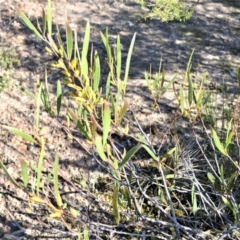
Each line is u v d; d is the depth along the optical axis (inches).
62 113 120.5
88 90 53.1
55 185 47.8
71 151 110.2
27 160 107.3
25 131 115.5
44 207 97.1
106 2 175.5
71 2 175.0
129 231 91.2
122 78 133.6
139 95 127.3
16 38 152.5
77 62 53.4
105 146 55.0
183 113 62.2
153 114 120.1
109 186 101.0
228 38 154.7
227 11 170.9
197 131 110.7
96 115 59.6
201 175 97.8
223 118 101.0
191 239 80.1
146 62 142.1
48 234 92.5
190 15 149.4
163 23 162.2
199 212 91.4
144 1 160.2
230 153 93.0
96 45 148.5
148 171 102.0
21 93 128.0
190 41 153.1
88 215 89.5
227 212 90.1
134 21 163.9
